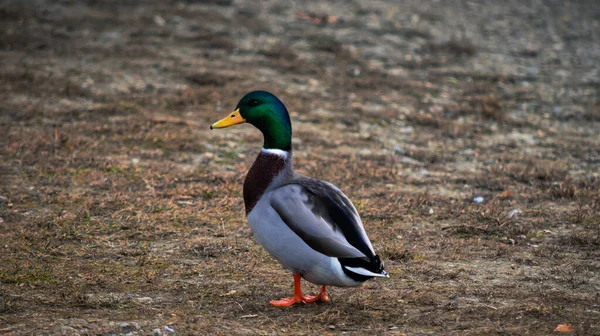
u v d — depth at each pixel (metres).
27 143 13.22
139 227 10.22
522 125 16.56
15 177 11.91
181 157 13.50
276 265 9.22
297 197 7.52
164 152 13.63
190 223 10.48
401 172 13.37
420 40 22.89
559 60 21.95
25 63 18.05
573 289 8.45
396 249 9.52
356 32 23.09
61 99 16.08
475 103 17.69
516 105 17.98
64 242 9.64
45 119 14.88
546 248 9.79
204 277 8.77
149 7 23.94
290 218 7.40
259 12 24.52
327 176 12.70
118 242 9.73
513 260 9.42
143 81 17.59
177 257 9.34
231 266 9.11
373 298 8.20
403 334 7.25
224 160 13.54
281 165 8.12
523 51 22.45
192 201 11.37
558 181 12.96
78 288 8.28
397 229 10.52
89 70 17.98
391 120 16.41
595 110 17.55
